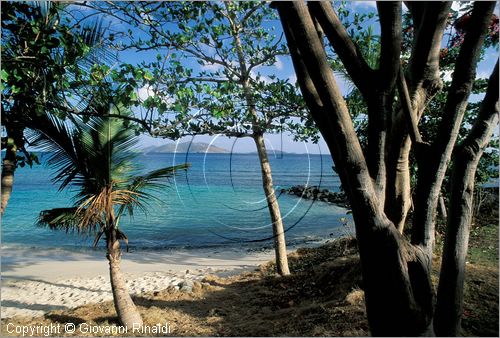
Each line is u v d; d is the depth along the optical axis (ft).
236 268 37.73
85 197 20.79
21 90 15.48
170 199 86.33
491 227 33.73
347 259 27.40
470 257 24.41
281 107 24.44
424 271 10.66
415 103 13.17
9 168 18.98
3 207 18.84
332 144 10.12
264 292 26.78
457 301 10.75
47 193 115.24
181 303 26.18
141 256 44.83
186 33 24.64
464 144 10.78
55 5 16.11
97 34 18.11
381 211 10.01
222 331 19.75
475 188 36.09
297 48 10.29
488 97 10.62
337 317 17.56
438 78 13.44
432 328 10.71
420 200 11.19
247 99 24.53
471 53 10.31
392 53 9.66
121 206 21.70
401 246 10.27
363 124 27.25
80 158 19.86
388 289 10.05
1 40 15.15
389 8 9.24
